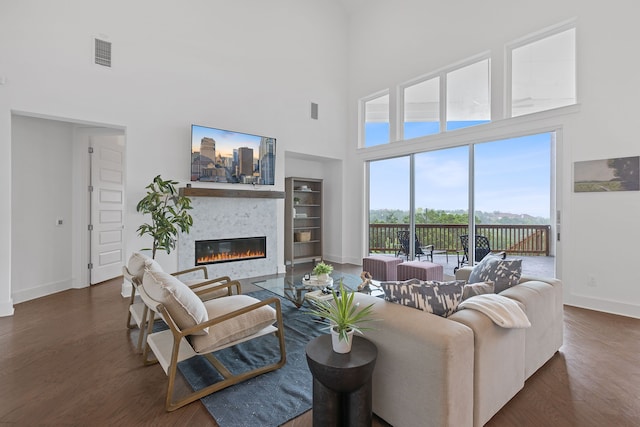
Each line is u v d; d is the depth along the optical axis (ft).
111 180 16.66
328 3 20.94
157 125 14.39
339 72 21.68
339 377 4.62
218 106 16.22
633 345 8.68
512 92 14.43
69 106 12.19
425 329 4.87
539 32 13.26
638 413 5.84
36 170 13.48
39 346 8.68
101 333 9.56
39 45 11.61
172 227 13.39
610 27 11.34
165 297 6.20
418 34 17.85
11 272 12.32
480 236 15.37
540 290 7.36
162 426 5.57
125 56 13.52
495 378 5.54
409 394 5.04
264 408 6.03
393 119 19.30
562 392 6.49
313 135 20.26
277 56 18.51
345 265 21.25
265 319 7.30
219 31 16.29
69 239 14.84
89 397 6.39
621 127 11.14
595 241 11.77
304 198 22.71
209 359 7.80
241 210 16.92
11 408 6.03
